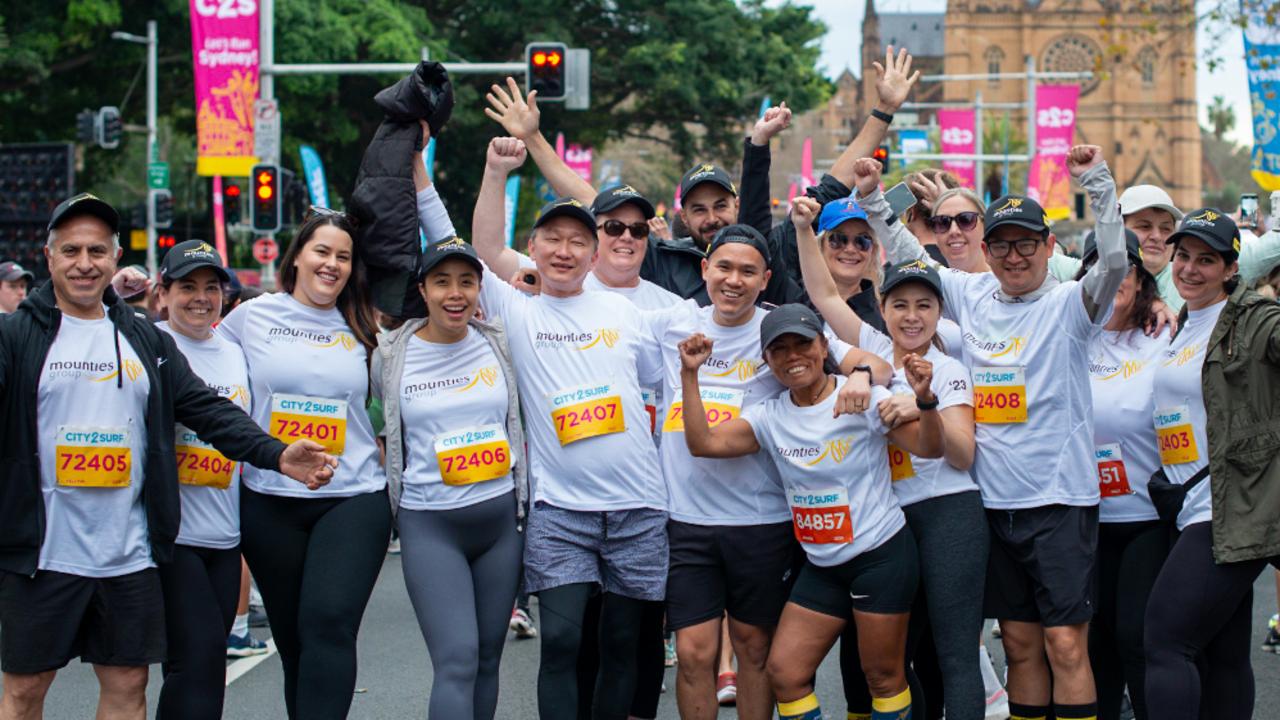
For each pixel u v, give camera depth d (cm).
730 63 3966
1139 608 561
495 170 596
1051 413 538
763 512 542
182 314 544
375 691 745
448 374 535
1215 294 544
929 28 13038
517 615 891
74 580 489
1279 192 686
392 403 535
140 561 501
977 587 529
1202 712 541
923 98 12138
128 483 498
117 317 504
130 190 5200
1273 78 1219
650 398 588
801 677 530
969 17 11362
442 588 518
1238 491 504
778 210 3403
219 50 1930
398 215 541
